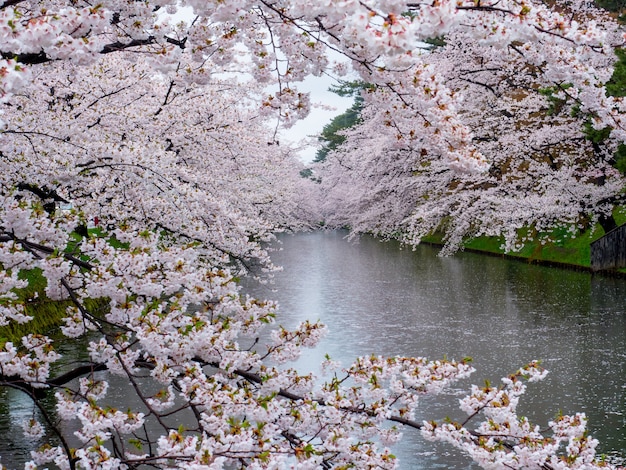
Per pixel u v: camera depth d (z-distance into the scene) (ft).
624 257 71.26
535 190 76.69
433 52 75.10
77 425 28.60
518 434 15.65
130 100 41.29
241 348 41.52
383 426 28.43
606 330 46.47
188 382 14.98
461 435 15.87
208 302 18.07
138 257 15.46
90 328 16.96
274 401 14.30
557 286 67.72
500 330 47.70
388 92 16.92
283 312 56.44
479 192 75.87
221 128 46.70
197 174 42.11
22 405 31.19
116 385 34.06
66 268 15.60
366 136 96.48
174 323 15.24
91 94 38.06
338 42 16.08
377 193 92.22
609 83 55.98
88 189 31.37
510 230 71.82
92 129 32.94
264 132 70.49
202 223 33.30
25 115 27.14
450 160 15.84
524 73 71.51
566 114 72.49
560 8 69.62
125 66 40.47
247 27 18.48
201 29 18.06
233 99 53.83
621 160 60.70
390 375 17.37
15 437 26.96
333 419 15.90
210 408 14.62
